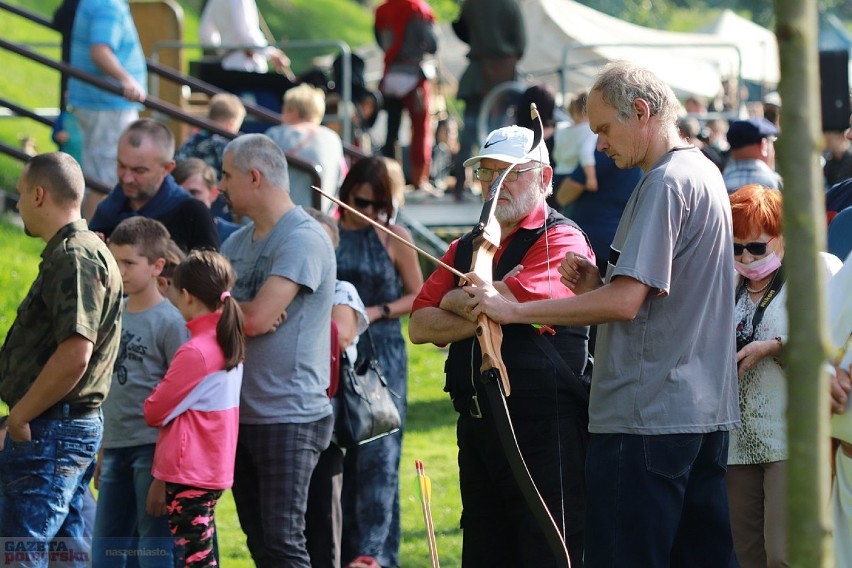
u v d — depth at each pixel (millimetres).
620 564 8516
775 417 10328
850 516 8812
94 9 21250
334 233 12961
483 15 28344
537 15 41062
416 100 29688
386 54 29703
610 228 18672
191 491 10875
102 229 13789
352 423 12312
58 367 10125
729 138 17031
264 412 11195
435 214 29641
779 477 10328
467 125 29141
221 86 27547
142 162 13336
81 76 21047
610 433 8633
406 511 16359
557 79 40875
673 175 8414
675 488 8484
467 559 10453
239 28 27797
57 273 10250
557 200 19422
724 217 8656
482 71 28688
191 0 69625
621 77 8633
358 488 13359
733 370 8797
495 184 9727
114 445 11805
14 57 46438
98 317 10320
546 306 8773
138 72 22219
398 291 14031
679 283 8461
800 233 3576
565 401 9844
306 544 12453
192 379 10828
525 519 9898
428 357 24844
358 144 29344
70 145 23031
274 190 11492
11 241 26719
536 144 10047
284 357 11219
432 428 20422
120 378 11758
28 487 10289
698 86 42938
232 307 10945
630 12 71312
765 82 48344
